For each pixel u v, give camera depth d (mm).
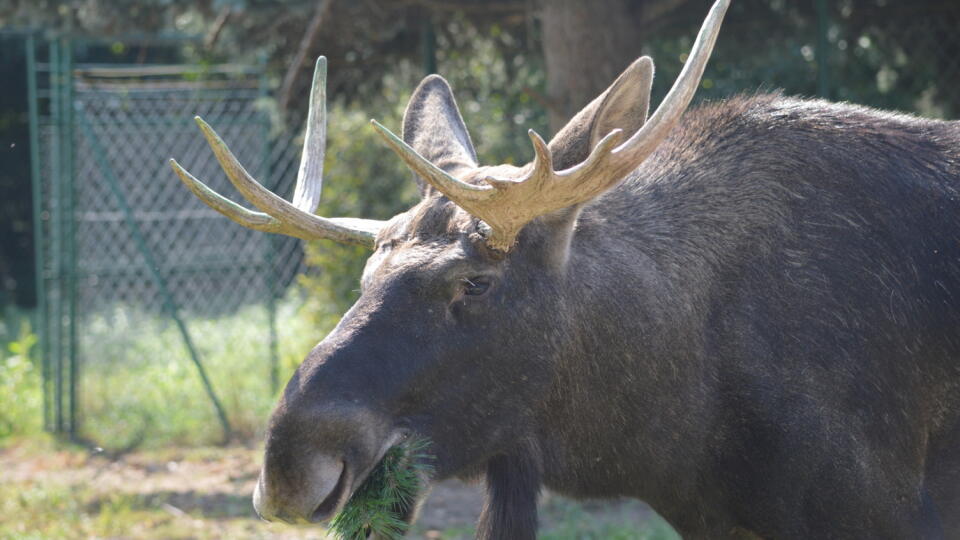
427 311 9375
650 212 10625
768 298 10336
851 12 24531
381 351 9180
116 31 24875
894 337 10297
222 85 28641
